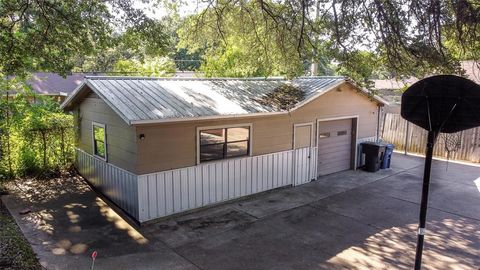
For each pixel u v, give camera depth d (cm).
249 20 1059
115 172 880
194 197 880
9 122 1084
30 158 1097
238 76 1744
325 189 1093
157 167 804
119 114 753
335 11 763
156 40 884
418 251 465
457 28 689
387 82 2116
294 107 1024
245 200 982
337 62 867
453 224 828
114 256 646
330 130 1248
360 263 640
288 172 1102
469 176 1257
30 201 918
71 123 1165
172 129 818
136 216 797
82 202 919
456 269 625
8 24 835
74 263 613
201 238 731
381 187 1119
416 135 1652
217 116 843
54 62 891
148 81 985
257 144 1002
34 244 679
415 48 756
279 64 1085
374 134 1432
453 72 757
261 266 622
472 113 424
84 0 778
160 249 679
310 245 708
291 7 862
